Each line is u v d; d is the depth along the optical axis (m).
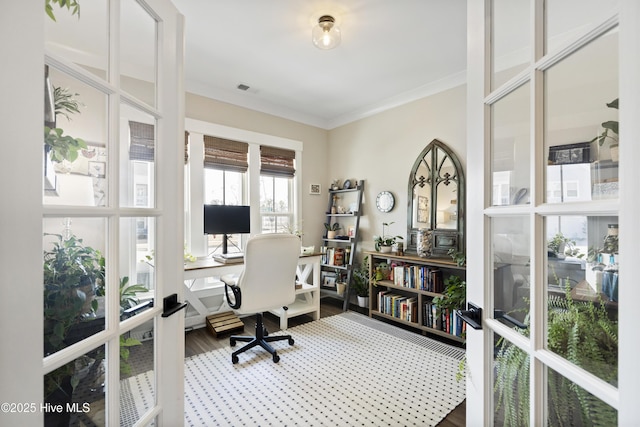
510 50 0.79
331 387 1.92
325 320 3.25
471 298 0.95
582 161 0.57
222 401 1.77
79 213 0.67
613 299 0.52
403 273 3.14
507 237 0.80
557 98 0.63
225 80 3.08
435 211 3.13
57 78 0.63
